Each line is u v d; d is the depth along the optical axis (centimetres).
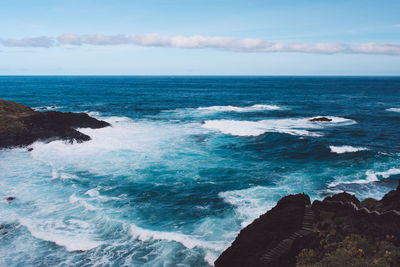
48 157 2592
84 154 2681
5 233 1391
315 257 1009
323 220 1253
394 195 1249
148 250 1275
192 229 1439
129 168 2325
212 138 3316
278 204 1433
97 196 1817
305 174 2181
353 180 2044
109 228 1448
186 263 1187
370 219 1156
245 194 1833
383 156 2567
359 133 3712
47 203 1711
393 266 869
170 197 1812
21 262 1197
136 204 1716
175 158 2581
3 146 2892
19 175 2166
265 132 3428
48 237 1362
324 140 3269
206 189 1928
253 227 1264
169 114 5341
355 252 976
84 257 1231
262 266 1007
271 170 2281
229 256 1125
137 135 3444
